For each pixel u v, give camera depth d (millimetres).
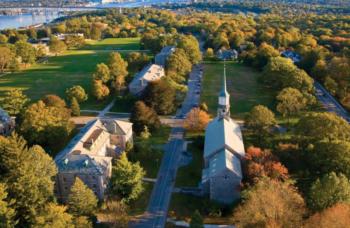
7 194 93812
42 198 99688
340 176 102688
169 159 141375
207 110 189875
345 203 92750
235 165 114375
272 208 89938
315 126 130625
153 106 180875
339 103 196750
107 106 199250
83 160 115250
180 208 113062
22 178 97438
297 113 179500
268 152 119688
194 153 145375
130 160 139500
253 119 150125
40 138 143250
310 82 198625
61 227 89438
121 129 141750
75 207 101500
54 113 151625
